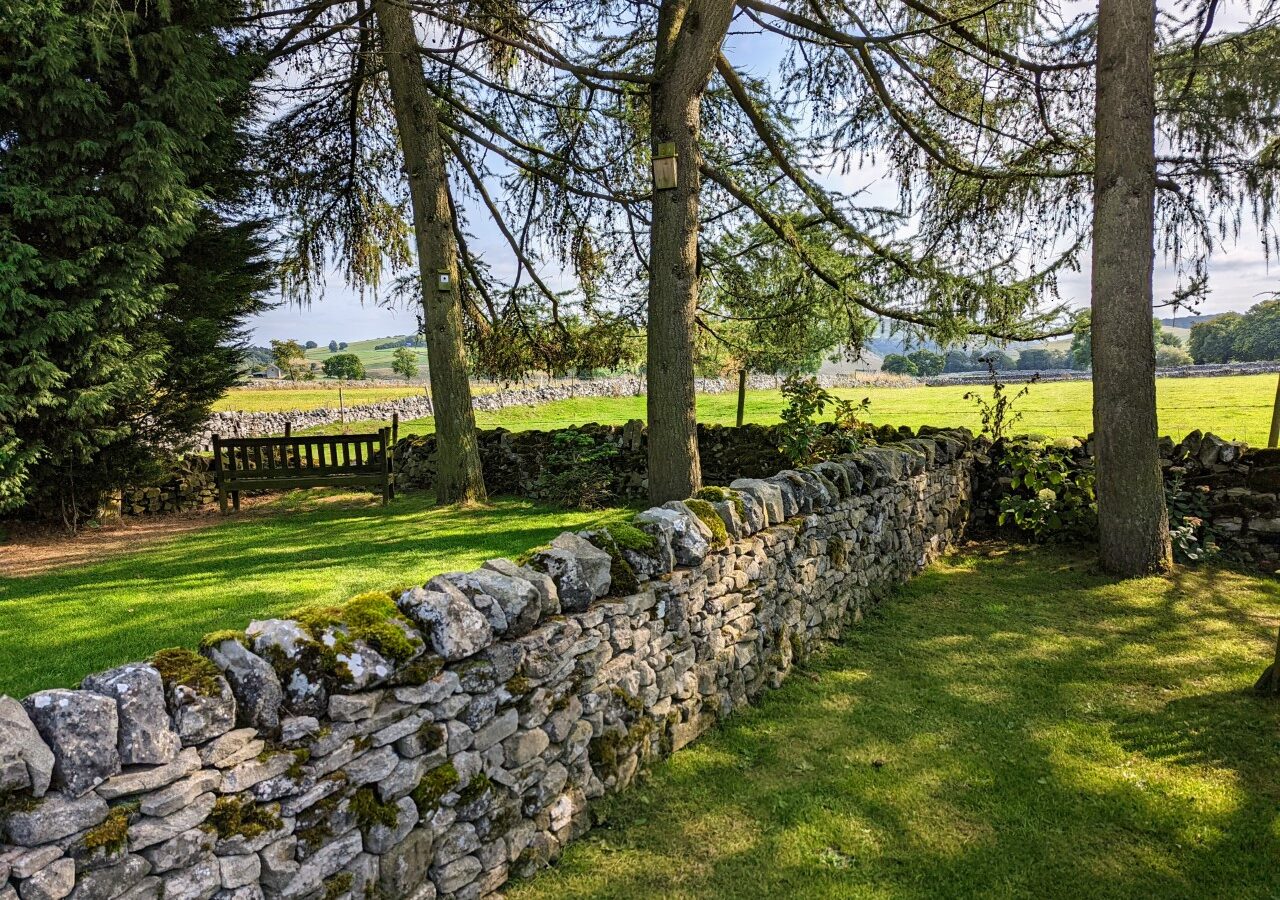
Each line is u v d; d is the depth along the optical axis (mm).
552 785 2881
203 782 1843
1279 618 5367
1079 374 31516
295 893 2020
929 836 2998
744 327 9125
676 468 6852
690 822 3098
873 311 8523
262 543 7598
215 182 9570
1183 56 6809
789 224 7945
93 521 9391
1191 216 7203
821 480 5199
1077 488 7598
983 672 4645
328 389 31281
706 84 6570
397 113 9094
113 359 7820
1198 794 3252
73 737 1632
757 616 4344
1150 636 5109
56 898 1562
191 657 1960
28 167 7289
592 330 10508
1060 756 3609
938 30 7551
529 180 10156
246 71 8969
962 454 8219
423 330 10789
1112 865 2814
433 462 11539
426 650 2439
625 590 3322
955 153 8391
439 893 2430
